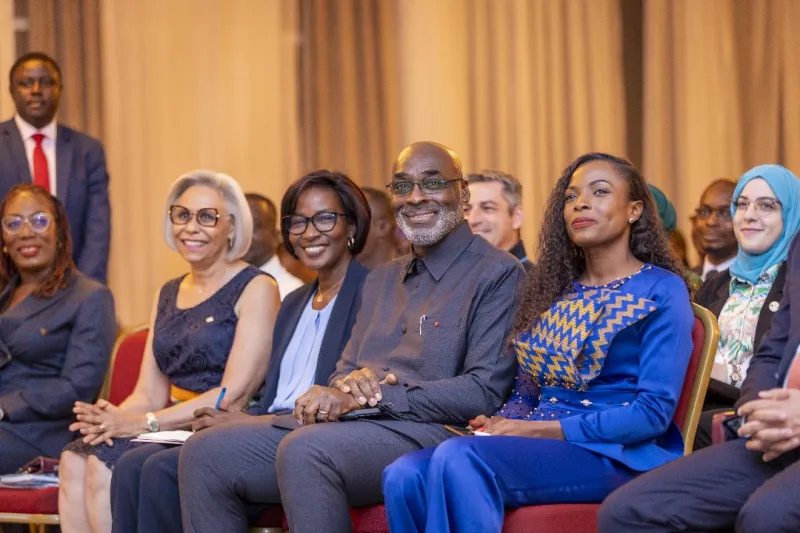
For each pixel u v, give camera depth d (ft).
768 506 8.69
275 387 13.41
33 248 15.29
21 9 23.53
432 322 11.71
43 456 14.73
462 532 9.80
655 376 10.21
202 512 11.68
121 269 23.77
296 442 10.90
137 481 12.65
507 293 11.58
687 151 23.73
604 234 10.78
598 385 10.64
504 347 11.41
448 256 12.00
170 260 23.86
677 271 10.95
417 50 24.12
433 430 11.32
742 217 13.21
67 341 15.26
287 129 24.16
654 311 10.38
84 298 15.26
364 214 13.53
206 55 24.07
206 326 14.02
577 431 10.22
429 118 24.09
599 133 24.09
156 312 14.60
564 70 24.20
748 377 10.42
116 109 23.77
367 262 16.79
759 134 23.56
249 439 11.75
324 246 13.35
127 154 23.81
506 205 15.99
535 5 24.16
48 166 18.04
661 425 10.07
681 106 23.80
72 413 14.99
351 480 10.96
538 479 10.01
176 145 23.95
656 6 23.84
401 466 10.34
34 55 18.20
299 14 24.18
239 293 14.17
